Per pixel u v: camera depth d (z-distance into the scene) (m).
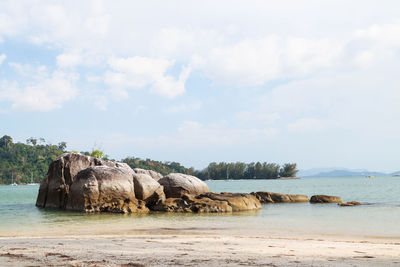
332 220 24.47
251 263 8.77
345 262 9.30
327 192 69.06
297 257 10.03
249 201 33.03
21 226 21.25
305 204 38.53
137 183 31.02
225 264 8.52
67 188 32.62
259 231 19.52
